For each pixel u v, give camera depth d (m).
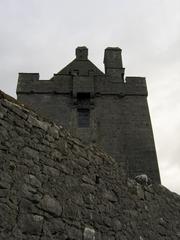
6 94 5.86
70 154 6.78
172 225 9.12
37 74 23.42
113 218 7.21
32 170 5.77
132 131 21.50
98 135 21.12
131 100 23.06
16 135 5.74
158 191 9.28
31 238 5.28
